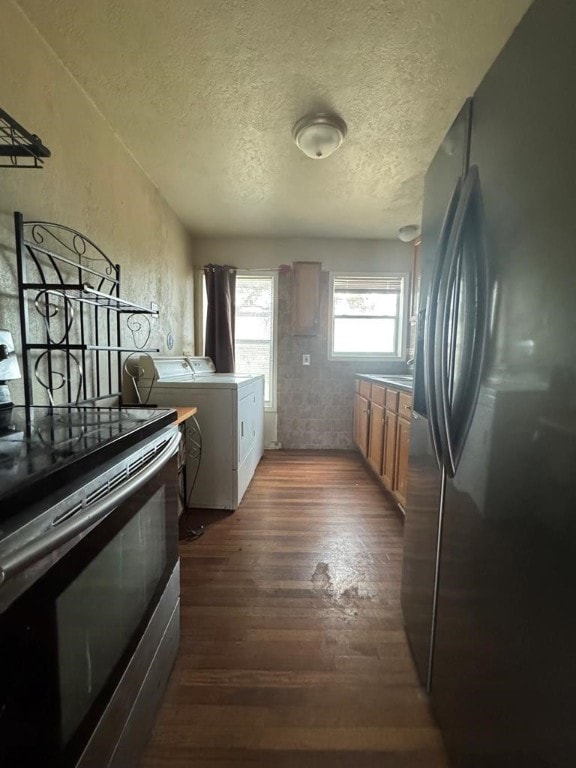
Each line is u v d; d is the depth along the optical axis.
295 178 2.52
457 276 0.84
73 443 0.70
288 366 3.98
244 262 3.87
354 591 1.59
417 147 2.12
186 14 1.27
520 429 0.61
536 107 0.59
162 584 1.07
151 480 0.98
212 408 2.39
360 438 3.54
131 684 0.83
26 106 1.29
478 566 0.76
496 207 0.71
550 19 0.55
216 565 1.78
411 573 1.28
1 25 1.17
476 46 1.41
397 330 3.99
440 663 0.98
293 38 1.38
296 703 1.07
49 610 0.55
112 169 1.97
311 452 3.91
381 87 1.64
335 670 1.19
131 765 0.84
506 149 0.68
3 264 1.20
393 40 1.39
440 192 1.07
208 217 3.28
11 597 0.46
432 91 1.67
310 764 0.92
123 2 1.22
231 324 3.82
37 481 0.51
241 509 2.43
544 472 0.55
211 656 1.24
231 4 1.24
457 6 1.25
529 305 0.60
